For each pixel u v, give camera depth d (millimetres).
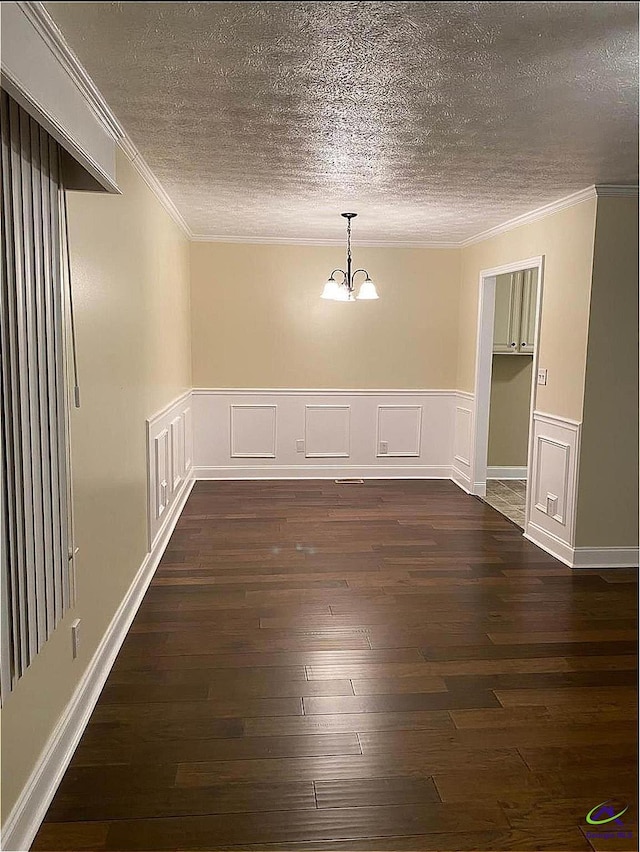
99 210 2709
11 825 1762
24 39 1591
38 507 1895
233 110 2621
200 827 1956
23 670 1799
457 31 1915
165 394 4609
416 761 2270
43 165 1946
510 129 2854
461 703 2625
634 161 3352
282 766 2229
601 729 2467
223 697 2637
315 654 3002
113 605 2979
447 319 6578
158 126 2832
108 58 2092
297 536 4758
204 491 6059
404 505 5684
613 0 1718
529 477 4812
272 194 4277
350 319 6469
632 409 4105
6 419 1658
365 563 4219
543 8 1775
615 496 4176
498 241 5480
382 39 1979
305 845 1900
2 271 1629
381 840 1924
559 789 2143
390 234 5961
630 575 4062
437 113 2650
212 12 1798
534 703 2633
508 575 4043
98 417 2705
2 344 1629
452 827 1975
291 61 2145
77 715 2365
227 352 6387
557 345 4418
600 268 3963
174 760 2248
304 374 6504
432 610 3506
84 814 1998
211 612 3438
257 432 6539
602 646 3123
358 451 6680
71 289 2256
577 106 2555
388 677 2814
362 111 2631
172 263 4961
